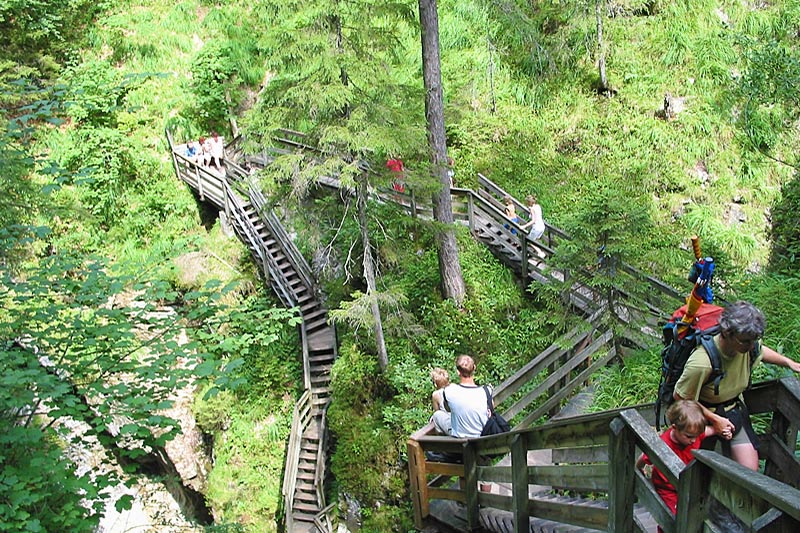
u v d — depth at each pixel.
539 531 5.52
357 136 10.86
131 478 6.91
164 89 22.52
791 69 11.52
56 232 19.36
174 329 7.75
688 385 3.71
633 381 9.56
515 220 15.09
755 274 13.22
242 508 15.64
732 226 15.45
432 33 12.52
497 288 14.35
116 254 20.09
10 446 6.54
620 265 10.09
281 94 11.42
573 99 18.31
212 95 21.91
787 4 18.02
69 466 6.81
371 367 13.69
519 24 17.14
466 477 6.57
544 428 4.88
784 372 7.64
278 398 16.70
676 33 18.09
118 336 7.12
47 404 6.54
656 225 14.54
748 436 3.83
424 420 12.45
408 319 13.57
